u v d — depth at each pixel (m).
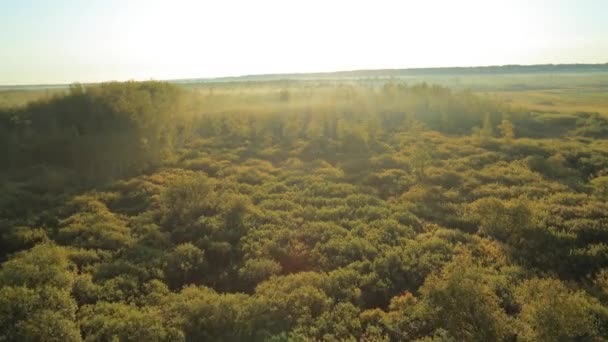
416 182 30.69
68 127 38.31
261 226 22.88
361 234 22.05
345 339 13.92
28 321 13.30
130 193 28.38
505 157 37.44
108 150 35.34
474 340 12.83
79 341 13.15
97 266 18.61
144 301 16.20
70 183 30.77
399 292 17.20
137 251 20.12
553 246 20.05
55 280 16.06
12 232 21.67
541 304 13.28
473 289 13.68
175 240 21.91
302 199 27.27
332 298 16.31
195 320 14.75
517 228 21.25
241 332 14.14
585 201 25.58
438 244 20.48
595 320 14.20
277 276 18.12
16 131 37.44
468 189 29.08
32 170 33.38
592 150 39.12
